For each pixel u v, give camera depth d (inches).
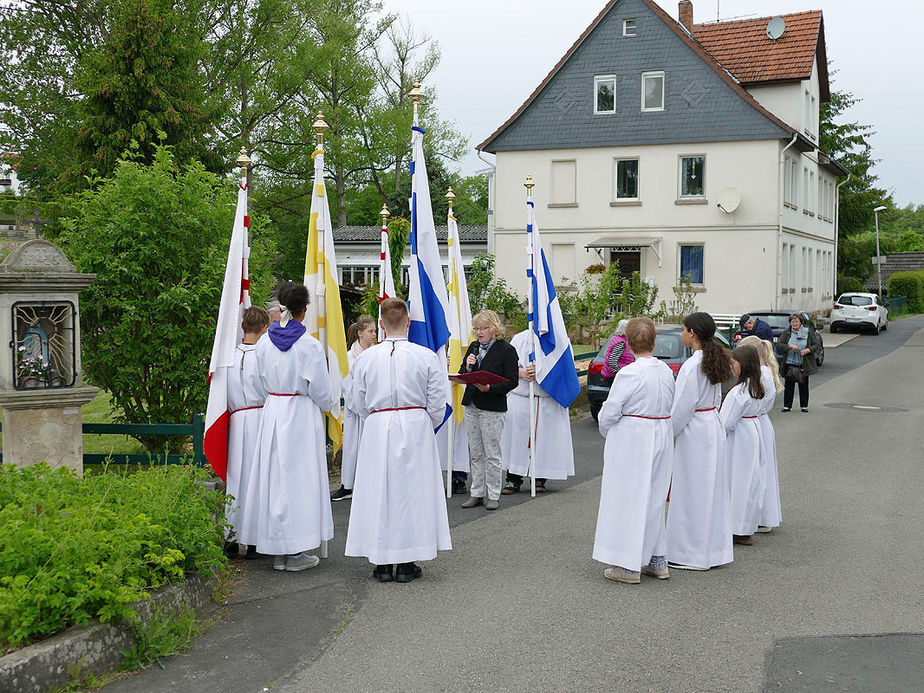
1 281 277.7
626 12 1247.5
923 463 425.7
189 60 1003.3
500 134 1300.4
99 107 912.9
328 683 176.4
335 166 1743.4
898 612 218.2
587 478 404.2
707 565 255.1
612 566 249.4
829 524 310.0
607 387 550.6
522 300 1274.6
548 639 199.9
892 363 992.2
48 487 222.1
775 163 1196.5
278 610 219.9
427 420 247.3
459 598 229.5
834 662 187.0
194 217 350.9
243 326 267.3
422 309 323.0
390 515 240.7
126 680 177.6
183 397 360.5
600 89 1267.2
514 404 371.9
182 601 207.5
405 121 1717.5
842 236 2064.5
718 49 1359.5
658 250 1242.6
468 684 175.8
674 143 1232.8
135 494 227.6
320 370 253.8
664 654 191.2
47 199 1316.4
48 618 174.7
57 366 292.8
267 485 249.9
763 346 295.7
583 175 1274.6
